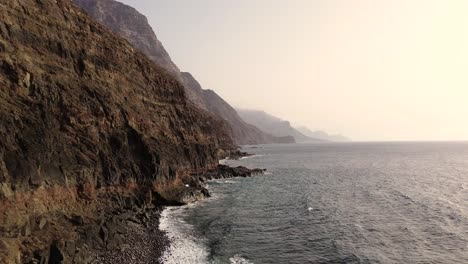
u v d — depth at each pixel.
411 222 45.75
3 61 33.28
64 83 40.88
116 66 55.97
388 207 55.53
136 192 45.59
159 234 38.00
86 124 41.12
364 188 77.19
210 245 35.34
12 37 35.97
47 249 25.19
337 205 57.66
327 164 145.38
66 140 36.47
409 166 132.38
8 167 26.12
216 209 53.03
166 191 53.84
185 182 63.97
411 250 35.03
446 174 103.88
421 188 76.06
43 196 29.20
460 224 44.44
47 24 42.75
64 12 48.31
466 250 34.72
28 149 28.77
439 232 41.00
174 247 34.12
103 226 32.94
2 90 31.72
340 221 46.62
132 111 53.09
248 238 38.44
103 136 43.41
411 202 59.28
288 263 31.38
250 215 49.69
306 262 31.78
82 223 31.20
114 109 47.44
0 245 22.38
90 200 35.97
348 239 38.59
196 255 32.25
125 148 46.00
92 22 55.22
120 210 39.78
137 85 61.22
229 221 45.62
